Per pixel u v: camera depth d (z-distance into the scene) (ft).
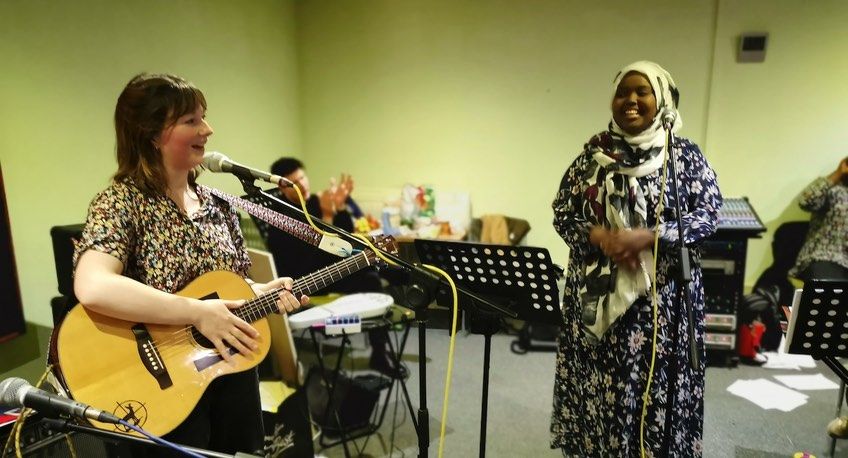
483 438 5.25
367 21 13.70
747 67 11.27
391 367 9.80
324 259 9.05
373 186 14.52
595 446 5.65
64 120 8.18
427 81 13.52
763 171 11.60
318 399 8.18
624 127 5.25
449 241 4.80
